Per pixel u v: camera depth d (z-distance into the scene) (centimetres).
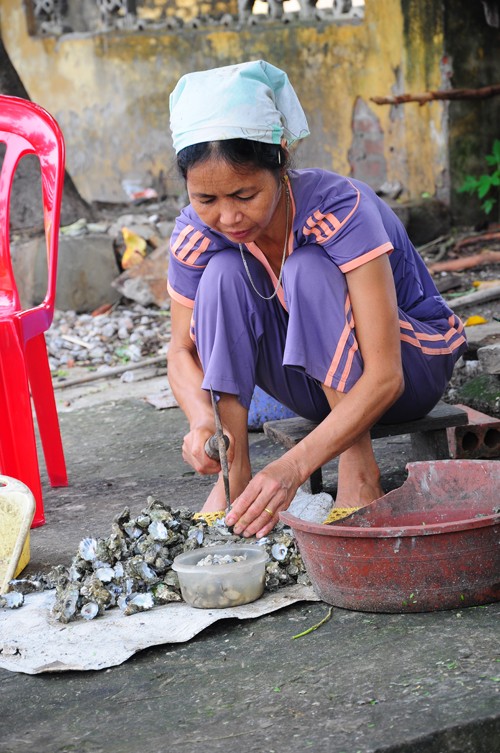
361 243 248
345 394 252
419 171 775
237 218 229
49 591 252
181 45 870
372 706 177
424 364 276
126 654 210
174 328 285
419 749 165
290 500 235
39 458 413
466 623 207
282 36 822
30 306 692
